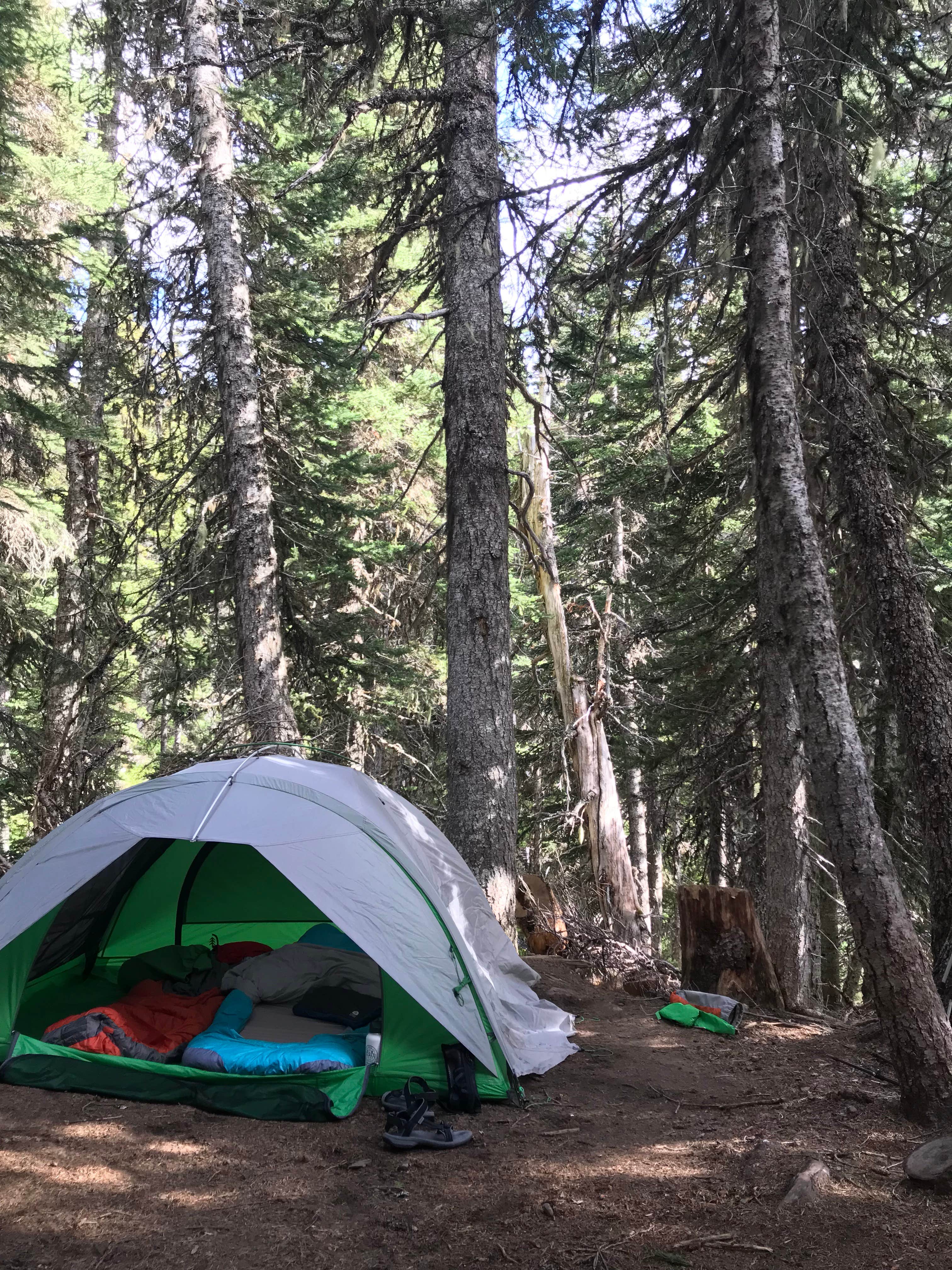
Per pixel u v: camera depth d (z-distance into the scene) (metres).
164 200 10.87
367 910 5.13
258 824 5.30
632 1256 3.32
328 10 8.32
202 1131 4.43
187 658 12.45
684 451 12.38
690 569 11.36
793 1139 4.37
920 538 11.49
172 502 11.13
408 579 14.23
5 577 10.75
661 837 14.89
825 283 7.15
